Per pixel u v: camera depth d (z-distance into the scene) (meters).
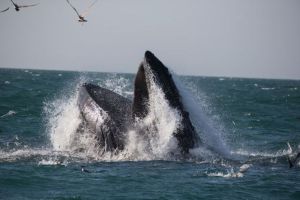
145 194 51.69
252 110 157.12
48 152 71.50
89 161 65.62
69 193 51.56
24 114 119.75
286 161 67.31
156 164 63.72
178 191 52.94
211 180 57.28
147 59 65.00
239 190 53.91
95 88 73.69
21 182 55.16
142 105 66.12
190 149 66.06
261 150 81.75
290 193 53.38
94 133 69.06
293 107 177.12
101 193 51.75
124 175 58.66
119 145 66.94
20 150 74.00
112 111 69.25
